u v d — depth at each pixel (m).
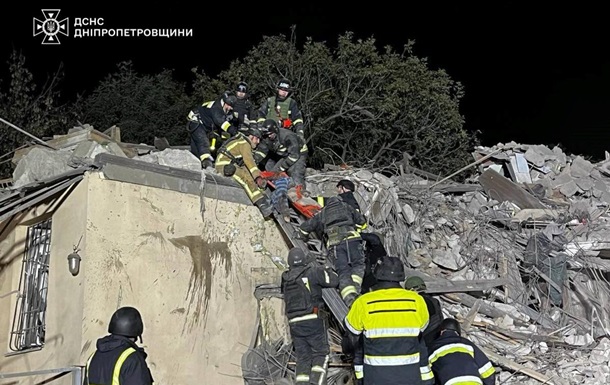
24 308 8.33
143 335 7.64
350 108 19.75
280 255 9.02
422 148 19.92
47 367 7.61
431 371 5.93
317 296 7.39
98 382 5.14
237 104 9.09
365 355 5.80
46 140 10.28
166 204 8.15
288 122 9.78
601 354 8.50
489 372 6.09
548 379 7.96
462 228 10.33
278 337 8.69
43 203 8.20
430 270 9.60
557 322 9.26
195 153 9.34
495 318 8.98
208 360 8.12
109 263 7.55
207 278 8.30
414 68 20.06
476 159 12.98
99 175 7.70
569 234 10.51
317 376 7.23
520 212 10.80
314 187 10.09
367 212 9.66
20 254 8.46
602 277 9.88
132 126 21.77
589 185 12.05
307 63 19.67
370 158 19.97
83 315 7.26
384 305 5.80
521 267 9.97
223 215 8.62
